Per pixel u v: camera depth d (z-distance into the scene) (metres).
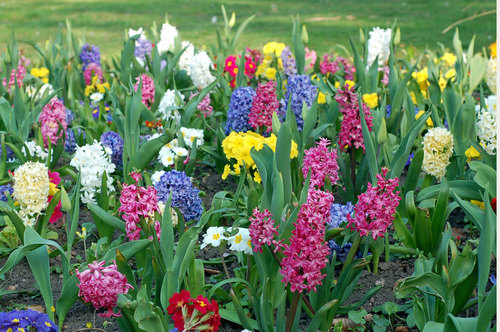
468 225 3.80
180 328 2.48
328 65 6.02
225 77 6.29
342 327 2.87
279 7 15.74
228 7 15.95
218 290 3.05
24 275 3.44
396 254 3.51
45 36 12.41
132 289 2.83
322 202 2.42
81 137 4.85
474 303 2.81
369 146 3.41
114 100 4.81
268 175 2.84
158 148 4.02
